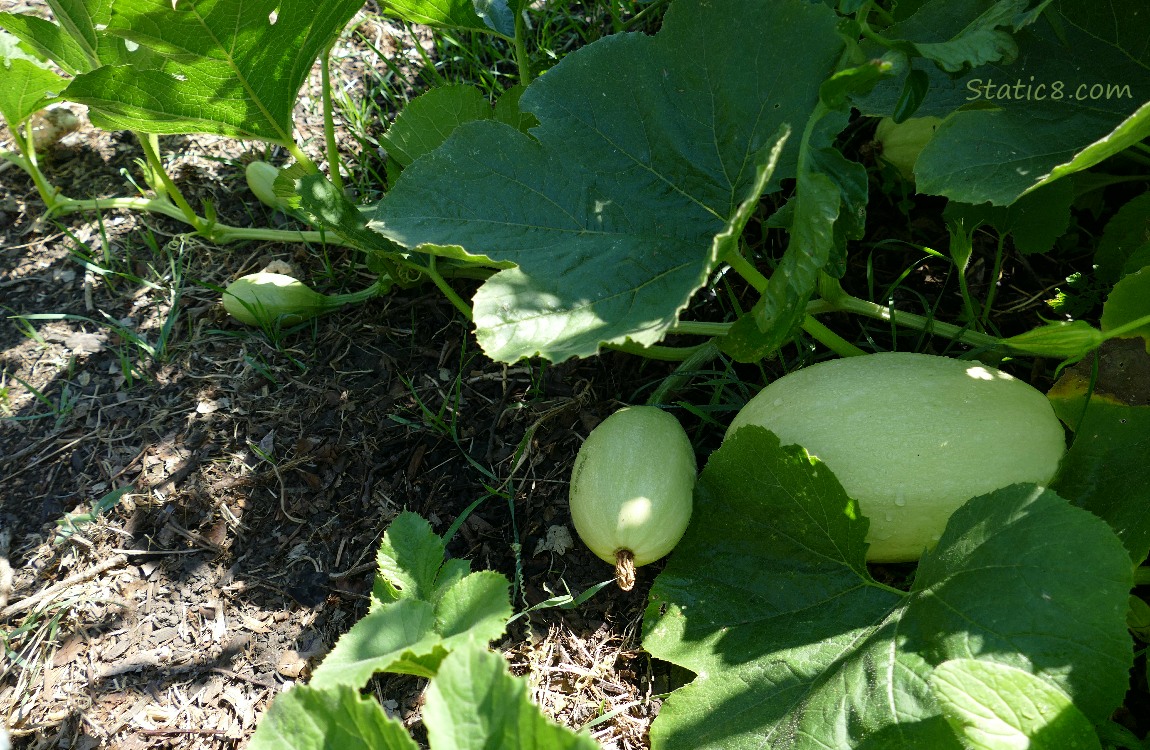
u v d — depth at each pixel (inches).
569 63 32.5
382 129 43.4
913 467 28.8
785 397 30.4
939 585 27.1
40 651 31.2
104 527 33.6
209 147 44.6
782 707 27.0
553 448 34.8
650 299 29.6
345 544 33.0
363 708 23.7
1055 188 33.1
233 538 33.3
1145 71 30.6
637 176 31.8
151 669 30.7
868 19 38.8
